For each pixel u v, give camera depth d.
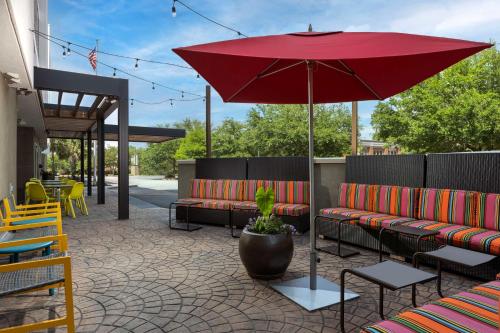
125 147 7.33
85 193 14.27
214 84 3.17
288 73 3.52
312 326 2.51
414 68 2.77
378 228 4.29
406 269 2.25
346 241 4.85
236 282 3.40
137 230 6.01
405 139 14.48
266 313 2.72
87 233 5.74
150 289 3.23
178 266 3.91
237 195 6.55
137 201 11.23
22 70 5.08
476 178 3.94
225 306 2.85
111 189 17.23
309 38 2.64
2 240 3.32
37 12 9.36
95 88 7.13
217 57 2.68
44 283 2.16
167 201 11.23
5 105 5.62
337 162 5.79
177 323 2.56
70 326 2.02
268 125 19.16
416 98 14.46
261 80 3.55
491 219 3.61
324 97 3.90
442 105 13.66
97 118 10.41
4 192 5.55
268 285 3.31
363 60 2.82
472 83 13.43
